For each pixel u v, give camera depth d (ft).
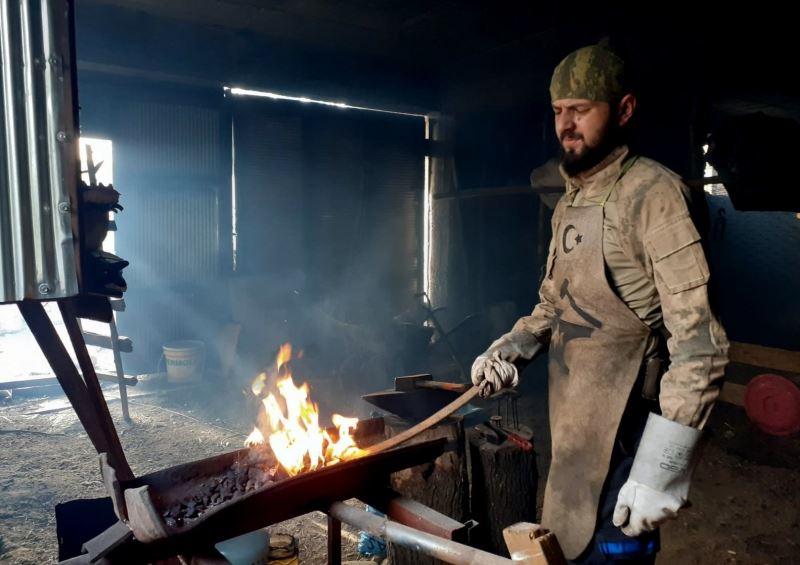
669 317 4.74
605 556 5.24
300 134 24.56
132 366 22.20
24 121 6.27
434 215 28.19
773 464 14.01
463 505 8.37
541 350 6.36
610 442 5.21
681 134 17.66
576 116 5.14
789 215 27.58
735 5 16.14
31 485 12.71
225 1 18.72
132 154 21.36
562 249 5.56
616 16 18.71
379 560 9.84
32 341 27.20
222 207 23.29
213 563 4.58
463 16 19.71
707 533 11.14
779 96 22.35
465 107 25.84
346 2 18.58
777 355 14.66
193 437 15.76
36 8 6.17
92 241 7.57
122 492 5.30
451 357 22.71
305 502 5.43
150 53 20.48
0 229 6.36
